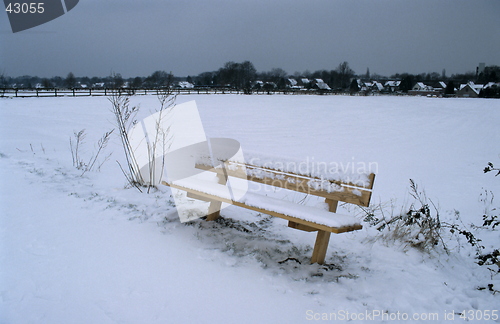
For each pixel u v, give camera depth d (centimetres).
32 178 607
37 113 2066
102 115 2047
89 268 337
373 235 457
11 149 826
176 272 338
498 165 1088
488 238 485
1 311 273
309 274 346
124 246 383
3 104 2595
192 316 278
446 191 762
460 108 3728
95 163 791
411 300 312
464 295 328
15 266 334
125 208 490
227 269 347
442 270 373
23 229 412
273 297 307
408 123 2375
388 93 7631
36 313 273
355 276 344
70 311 277
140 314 277
